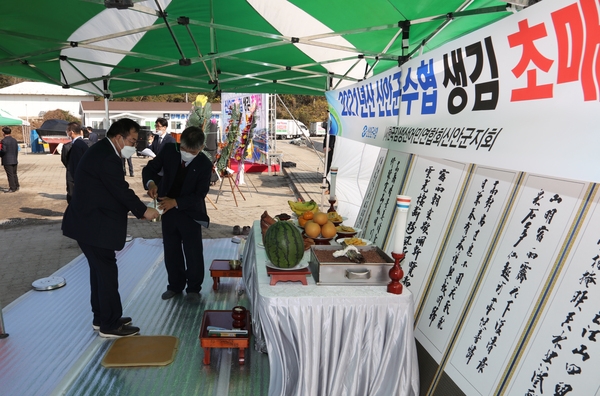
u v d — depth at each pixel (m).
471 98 2.28
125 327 3.70
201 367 3.23
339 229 3.70
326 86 7.48
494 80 2.07
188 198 4.23
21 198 12.17
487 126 2.13
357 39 5.19
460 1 3.68
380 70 6.74
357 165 9.33
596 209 1.91
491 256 2.47
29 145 35.84
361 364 2.58
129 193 3.44
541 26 1.71
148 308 4.27
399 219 2.56
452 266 2.79
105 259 3.51
